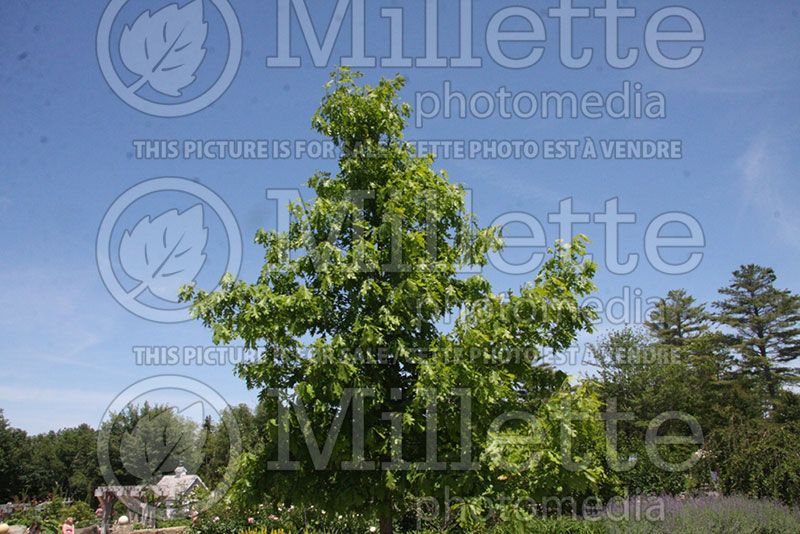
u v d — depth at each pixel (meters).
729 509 13.31
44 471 54.22
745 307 49.25
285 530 15.34
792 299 48.44
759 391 43.47
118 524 20.94
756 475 16.78
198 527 17.22
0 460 52.66
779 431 17.66
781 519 12.99
